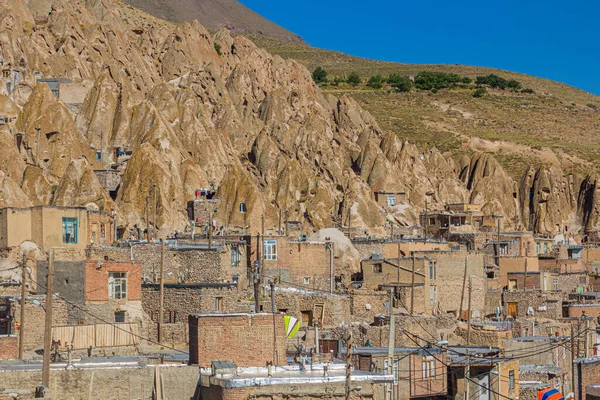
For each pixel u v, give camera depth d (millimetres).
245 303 112312
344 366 80000
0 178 147750
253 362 79500
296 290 121500
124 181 178125
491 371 94188
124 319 98875
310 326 115562
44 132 179125
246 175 188000
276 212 193000
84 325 90562
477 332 120250
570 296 167375
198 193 185250
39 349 89500
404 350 95500
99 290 97938
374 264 143750
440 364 94750
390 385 83625
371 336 110250
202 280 119188
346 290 130625
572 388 114375
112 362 77312
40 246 115562
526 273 173250
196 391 73812
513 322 133250
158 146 194875
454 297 146125
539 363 117375
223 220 179125
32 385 70688
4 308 92375
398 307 134250
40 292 102688
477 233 191750
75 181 164125
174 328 100875
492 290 154750
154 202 164750
